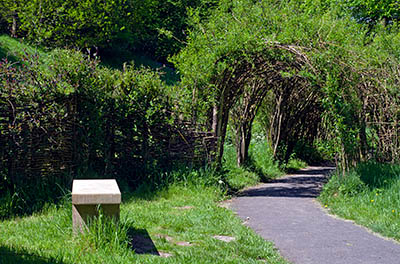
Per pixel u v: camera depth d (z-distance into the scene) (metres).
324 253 5.46
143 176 9.59
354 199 8.63
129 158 9.60
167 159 10.04
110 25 22.31
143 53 28.09
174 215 7.16
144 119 9.70
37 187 7.55
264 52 10.42
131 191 9.18
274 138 15.84
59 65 8.52
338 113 9.49
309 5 12.06
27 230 5.73
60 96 8.19
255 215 7.75
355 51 10.02
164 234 6.04
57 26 20.45
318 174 15.42
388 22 21.09
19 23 21.34
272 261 5.01
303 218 7.56
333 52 9.66
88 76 8.76
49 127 7.97
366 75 9.92
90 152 8.86
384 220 7.07
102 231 5.11
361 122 10.06
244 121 13.66
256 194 10.39
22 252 4.65
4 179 7.24
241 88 11.70
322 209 8.48
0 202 6.83
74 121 8.45
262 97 13.85
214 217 7.17
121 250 4.92
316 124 18.27
